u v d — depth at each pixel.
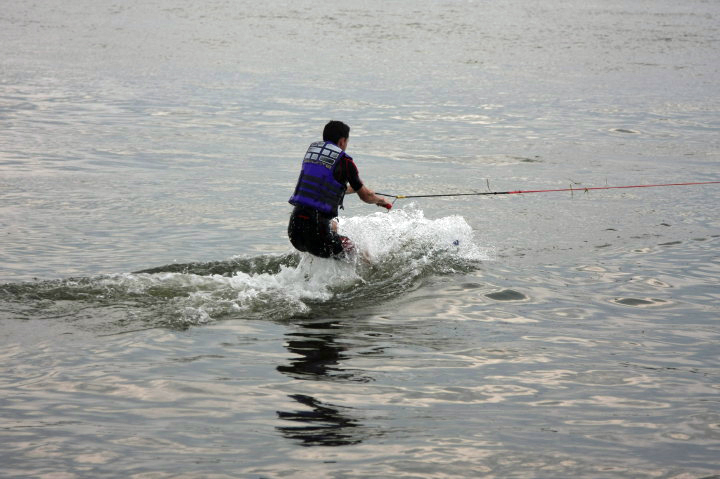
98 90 56.44
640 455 12.64
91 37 83.81
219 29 92.94
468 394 14.75
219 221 27.62
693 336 17.89
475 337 17.64
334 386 14.95
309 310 19.16
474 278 21.78
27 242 24.52
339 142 21.42
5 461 12.01
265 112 50.59
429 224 24.61
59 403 13.95
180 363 15.78
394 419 13.66
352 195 32.75
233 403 14.11
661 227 27.67
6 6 109.75
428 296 20.30
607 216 29.27
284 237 25.77
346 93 57.84
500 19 107.56
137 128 45.06
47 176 33.94
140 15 104.44
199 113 49.78
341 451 12.55
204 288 20.14
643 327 18.44
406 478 11.77
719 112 52.91
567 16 111.62
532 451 12.69
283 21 101.38
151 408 13.86
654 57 78.12
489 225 27.88
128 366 15.56
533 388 15.07
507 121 49.59
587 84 63.41
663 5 129.62
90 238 25.19
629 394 14.90
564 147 42.66
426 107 53.50
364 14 110.44
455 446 12.79
